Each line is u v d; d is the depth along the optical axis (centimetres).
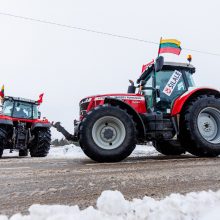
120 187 183
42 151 709
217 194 144
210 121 422
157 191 171
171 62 464
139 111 409
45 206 116
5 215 125
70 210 116
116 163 336
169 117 425
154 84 450
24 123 724
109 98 382
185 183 194
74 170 272
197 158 390
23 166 332
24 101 789
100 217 110
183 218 116
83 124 360
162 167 283
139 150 742
